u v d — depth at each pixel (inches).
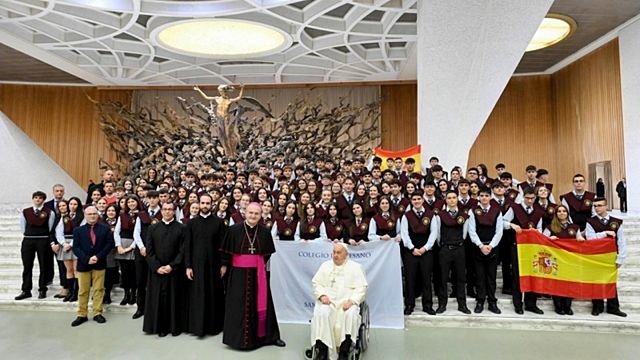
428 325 210.8
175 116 581.6
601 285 211.8
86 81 650.8
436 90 350.3
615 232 217.0
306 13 406.0
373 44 505.7
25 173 502.0
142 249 217.9
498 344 185.9
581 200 245.3
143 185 282.0
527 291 216.8
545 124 605.3
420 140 382.9
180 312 198.8
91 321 217.2
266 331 181.3
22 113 660.1
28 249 248.5
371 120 627.2
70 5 380.2
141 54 512.7
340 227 231.5
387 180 251.8
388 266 211.6
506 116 618.2
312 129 585.0
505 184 264.7
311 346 178.2
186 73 581.3
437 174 277.0
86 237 215.3
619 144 479.5
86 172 655.1
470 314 214.4
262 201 247.3
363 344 173.5
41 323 214.5
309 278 217.2
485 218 218.7
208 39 454.9
